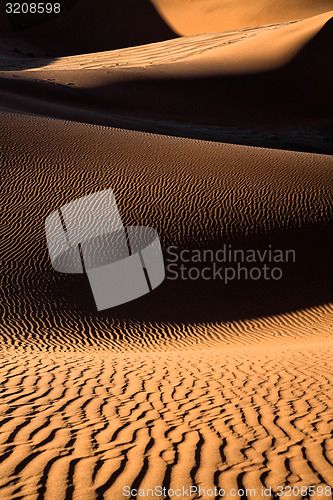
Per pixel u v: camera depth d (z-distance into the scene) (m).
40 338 12.50
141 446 4.65
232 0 85.88
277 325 14.32
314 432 5.11
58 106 37.19
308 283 16.59
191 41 64.81
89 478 3.98
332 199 20.98
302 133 40.78
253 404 6.13
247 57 50.41
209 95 44.38
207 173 22.58
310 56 49.00
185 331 13.71
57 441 4.69
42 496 3.67
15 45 71.56
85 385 6.81
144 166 22.66
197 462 4.33
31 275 15.69
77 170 21.62
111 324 13.85
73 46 74.81
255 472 4.15
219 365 8.59
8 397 6.01
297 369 8.23
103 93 42.88
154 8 84.38
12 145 22.81
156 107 41.78
